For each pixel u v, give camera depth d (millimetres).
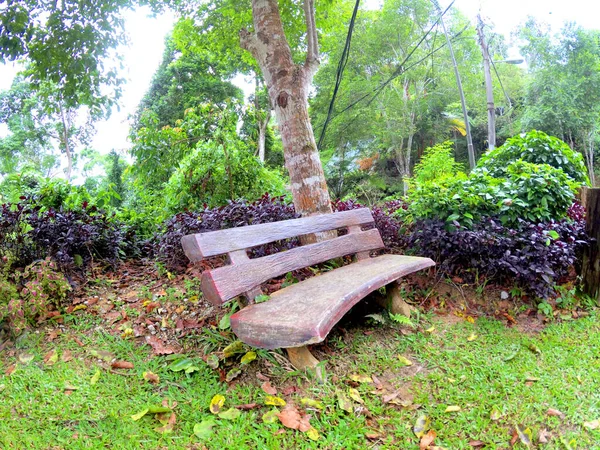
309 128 3686
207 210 3777
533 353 2492
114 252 3701
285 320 1805
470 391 2057
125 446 1592
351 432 1727
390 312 2738
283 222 2566
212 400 1865
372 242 3156
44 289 2592
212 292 1934
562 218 3549
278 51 3670
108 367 2150
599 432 1761
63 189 4242
